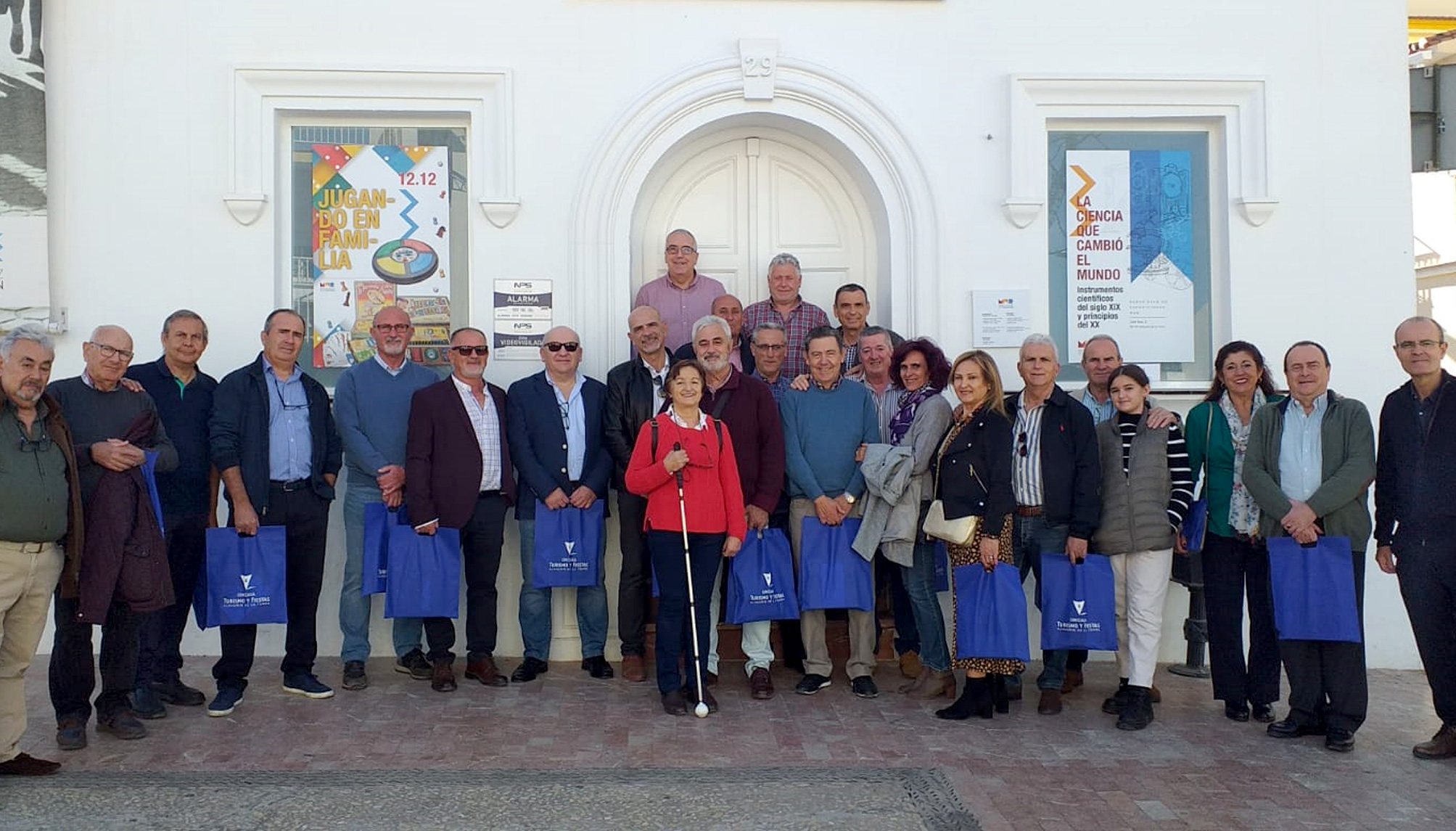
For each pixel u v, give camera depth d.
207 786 4.52
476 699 5.83
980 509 5.46
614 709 5.68
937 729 5.41
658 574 5.67
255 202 6.55
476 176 6.76
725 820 4.22
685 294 6.83
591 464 6.24
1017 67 6.93
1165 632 6.89
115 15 6.54
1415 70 9.23
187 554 5.63
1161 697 6.08
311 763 4.83
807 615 6.08
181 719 5.45
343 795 4.42
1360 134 7.00
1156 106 6.97
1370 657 6.88
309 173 6.78
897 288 6.92
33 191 6.43
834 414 6.07
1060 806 4.42
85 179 6.54
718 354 5.94
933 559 5.99
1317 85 6.99
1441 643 5.03
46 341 4.52
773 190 7.28
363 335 6.80
